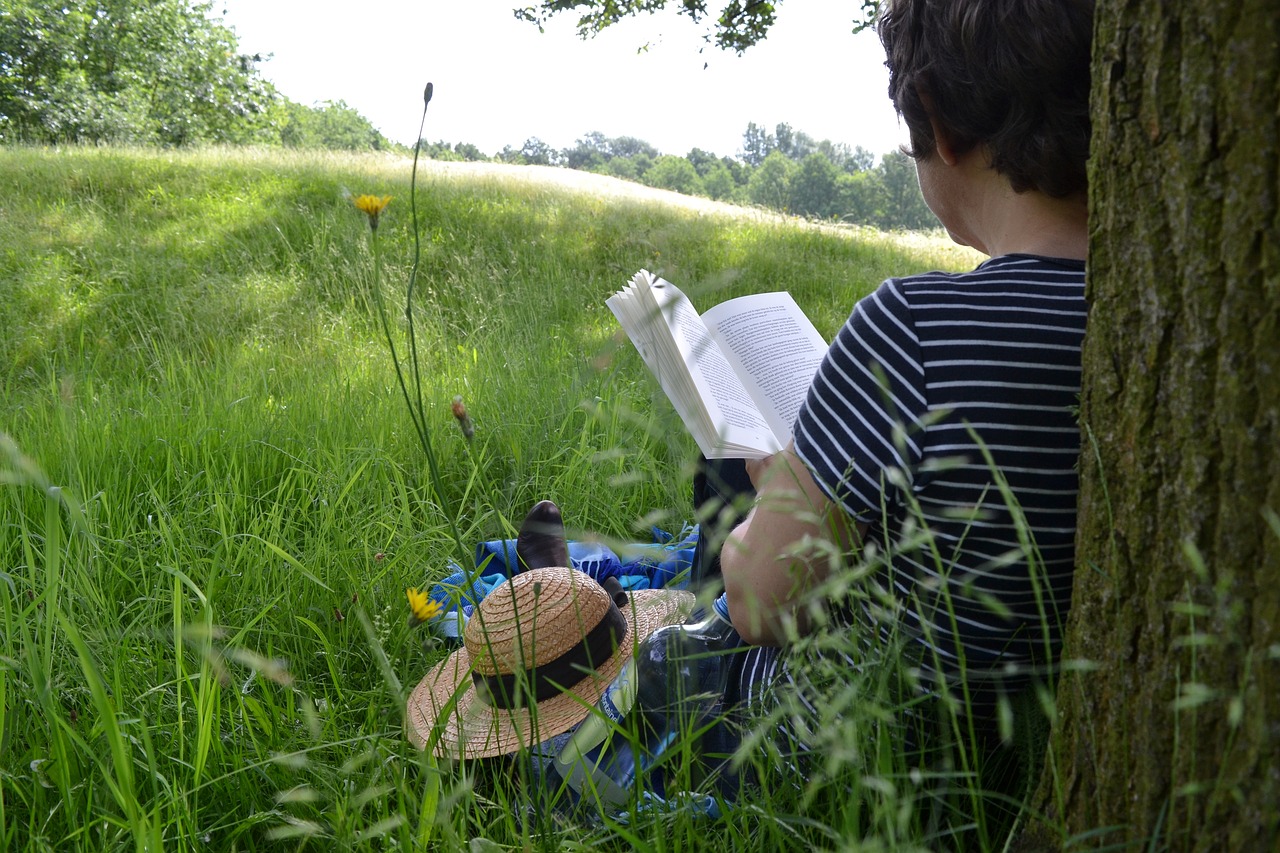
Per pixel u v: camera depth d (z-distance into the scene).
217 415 3.76
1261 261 0.84
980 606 1.24
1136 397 0.97
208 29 36.84
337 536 2.62
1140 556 0.98
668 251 8.76
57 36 29.95
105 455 3.20
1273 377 0.84
